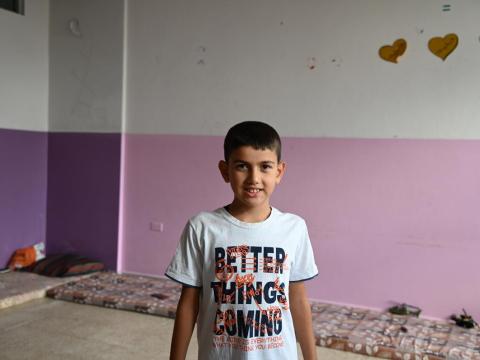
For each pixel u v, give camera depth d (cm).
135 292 371
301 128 364
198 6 390
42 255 449
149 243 418
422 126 333
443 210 330
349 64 349
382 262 346
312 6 356
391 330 307
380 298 348
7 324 316
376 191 346
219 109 389
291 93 366
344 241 355
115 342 295
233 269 133
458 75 323
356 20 346
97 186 431
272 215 140
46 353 277
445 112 328
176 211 408
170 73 402
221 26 384
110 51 419
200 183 398
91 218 435
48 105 448
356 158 350
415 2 330
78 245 441
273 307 133
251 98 378
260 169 132
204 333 136
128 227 425
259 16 372
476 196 322
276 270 134
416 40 332
